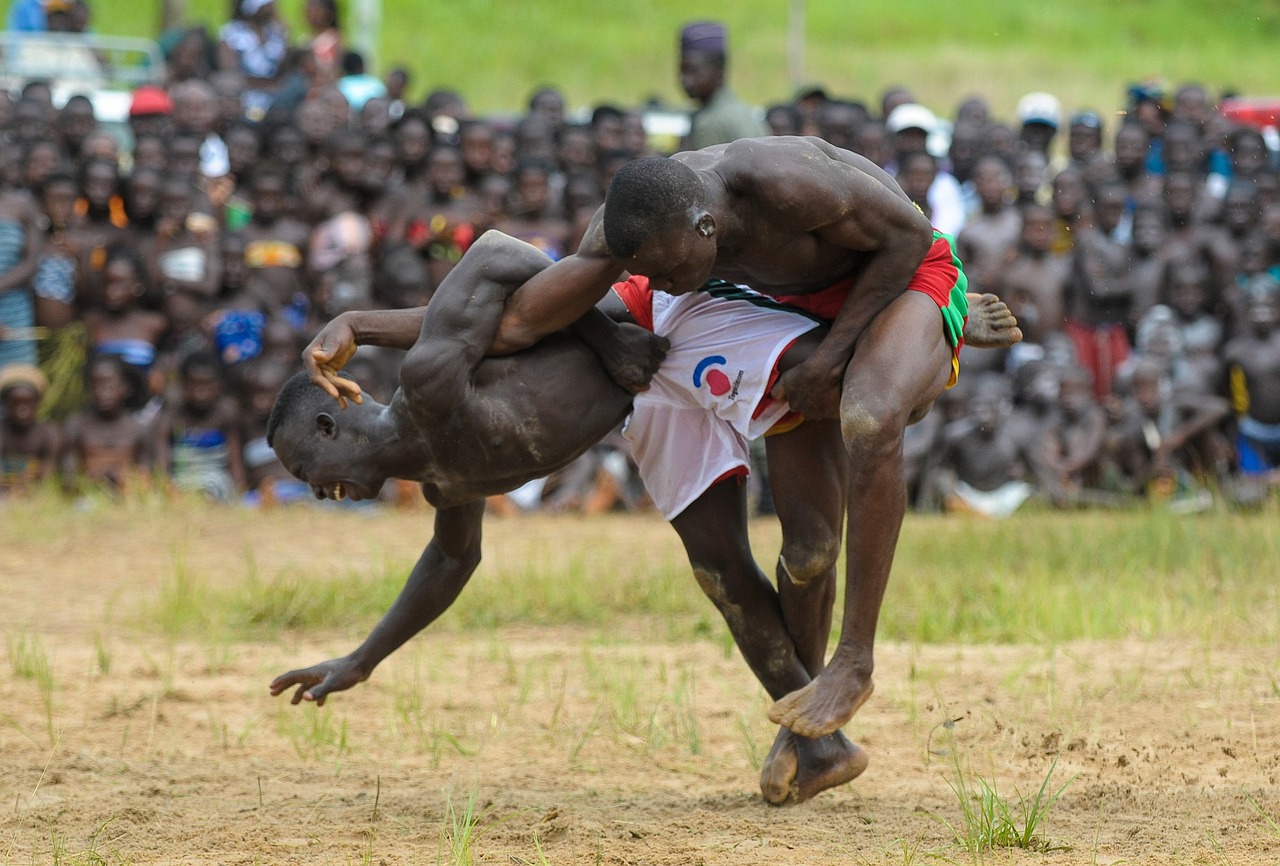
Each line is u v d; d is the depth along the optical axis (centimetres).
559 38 10088
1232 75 9531
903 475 1567
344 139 4362
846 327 1609
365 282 4216
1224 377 4341
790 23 10512
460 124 4588
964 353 4344
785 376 1638
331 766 2009
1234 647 2594
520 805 1806
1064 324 4450
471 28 10169
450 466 1644
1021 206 4656
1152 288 4438
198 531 3791
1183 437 4294
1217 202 4556
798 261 1612
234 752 2075
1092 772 1923
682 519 1758
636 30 10400
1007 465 4194
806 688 1561
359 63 5759
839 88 9300
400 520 3997
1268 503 3894
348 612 2969
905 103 5316
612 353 1667
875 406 1542
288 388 1691
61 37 5978
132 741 2117
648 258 1505
